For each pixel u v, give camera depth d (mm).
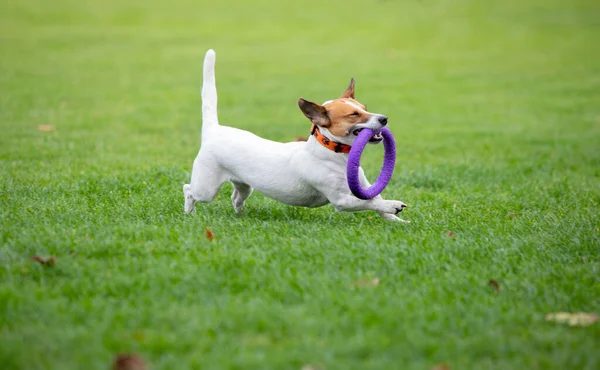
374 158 11180
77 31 28641
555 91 18734
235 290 4883
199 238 5914
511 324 4438
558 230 6461
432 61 23750
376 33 29547
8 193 7531
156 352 4016
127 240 5805
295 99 17297
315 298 4734
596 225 6727
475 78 20797
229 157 6746
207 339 4160
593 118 15289
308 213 7219
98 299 4676
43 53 23469
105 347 4035
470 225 6676
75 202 7215
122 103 16219
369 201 6559
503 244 5980
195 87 18734
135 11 34906
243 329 4285
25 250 5453
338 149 6465
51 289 4820
